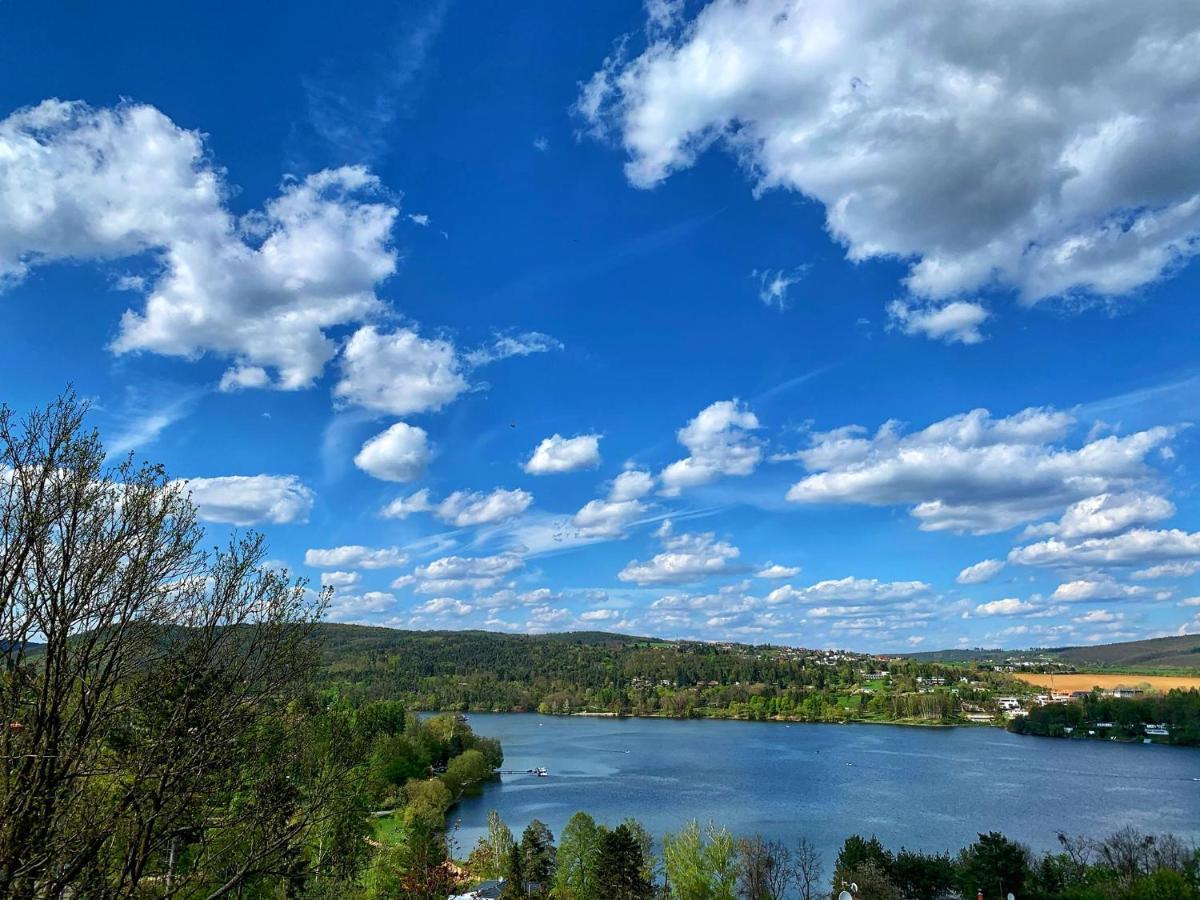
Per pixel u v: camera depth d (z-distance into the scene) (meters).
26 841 14.27
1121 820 114.25
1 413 15.52
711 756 196.00
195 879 18.88
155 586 16.94
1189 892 64.88
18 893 13.91
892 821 114.56
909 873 76.38
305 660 19.11
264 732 19.47
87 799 15.98
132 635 16.70
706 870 74.00
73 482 15.92
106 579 16.14
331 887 43.59
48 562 15.76
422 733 155.00
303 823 19.86
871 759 188.62
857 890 67.50
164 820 17.14
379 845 81.44
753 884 75.81
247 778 19.64
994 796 135.12
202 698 16.97
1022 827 110.19
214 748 17.09
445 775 137.88
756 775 162.00
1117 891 68.81
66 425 16.09
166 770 16.06
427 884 75.19
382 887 69.62
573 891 82.12
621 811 124.12
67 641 15.52
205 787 17.20
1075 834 104.00
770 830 109.06
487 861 90.38
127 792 16.47
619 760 189.00
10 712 14.96
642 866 76.19
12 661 15.06
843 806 126.38
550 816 121.69
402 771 124.19
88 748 15.70
